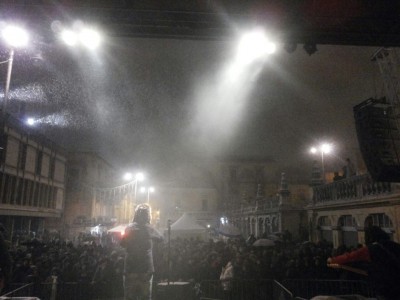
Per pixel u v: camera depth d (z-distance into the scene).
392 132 5.94
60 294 10.26
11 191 25.47
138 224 5.41
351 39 4.19
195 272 11.81
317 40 4.19
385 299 3.62
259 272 11.05
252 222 36.62
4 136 10.48
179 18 4.00
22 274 10.20
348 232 16.44
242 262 11.44
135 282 5.07
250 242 19.25
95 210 45.75
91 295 10.49
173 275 11.48
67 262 11.47
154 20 4.02
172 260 11.88
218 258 12.55
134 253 5.19
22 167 27.44
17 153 26.41
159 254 11.16
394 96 6.41
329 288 10.05
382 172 5.77
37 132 30.28
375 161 5.84
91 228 43.47
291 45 4.30
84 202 43.31
